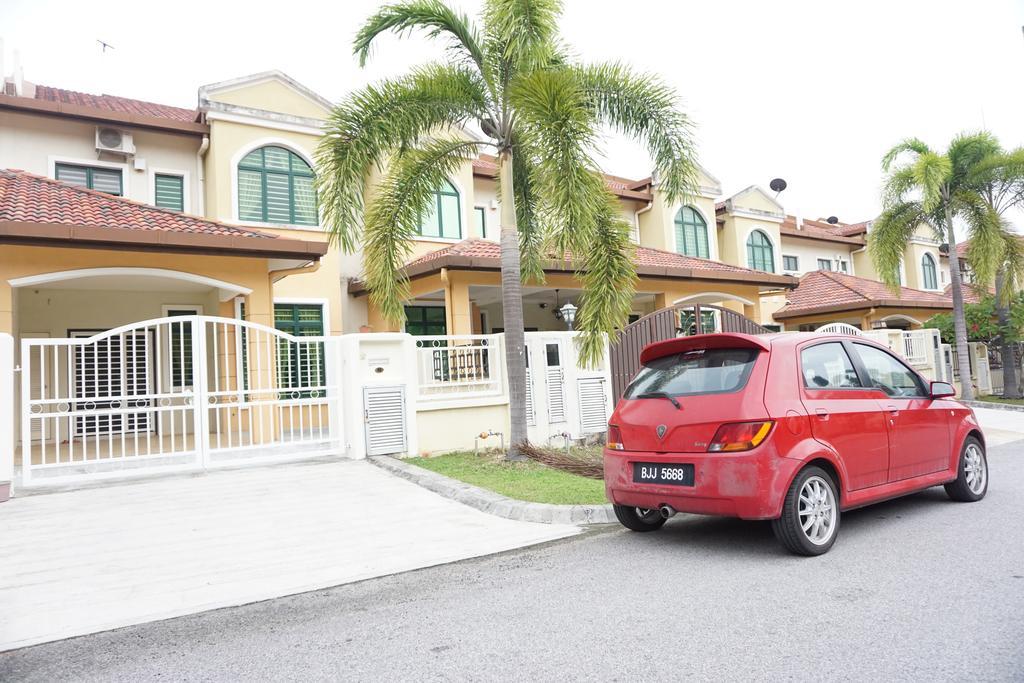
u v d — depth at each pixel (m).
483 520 6.25
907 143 17.89
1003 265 18.23
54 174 13.27
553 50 8.96
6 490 7.11
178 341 13.96
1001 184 17.66
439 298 16.16
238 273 10.96
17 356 12.02
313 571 4.92
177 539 5.75
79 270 9.64
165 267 10.41
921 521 5.73
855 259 27.94
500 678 3.08
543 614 3.88
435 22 8.95
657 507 5.13
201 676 3.28
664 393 5.26
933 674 2.91
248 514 6.52
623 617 3.77
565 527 6.00
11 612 4.22
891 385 5.93
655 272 15.39
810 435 4.86
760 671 3.02
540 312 19.62
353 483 7.80
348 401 9.38
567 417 10.70
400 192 9.58
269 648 3.60
